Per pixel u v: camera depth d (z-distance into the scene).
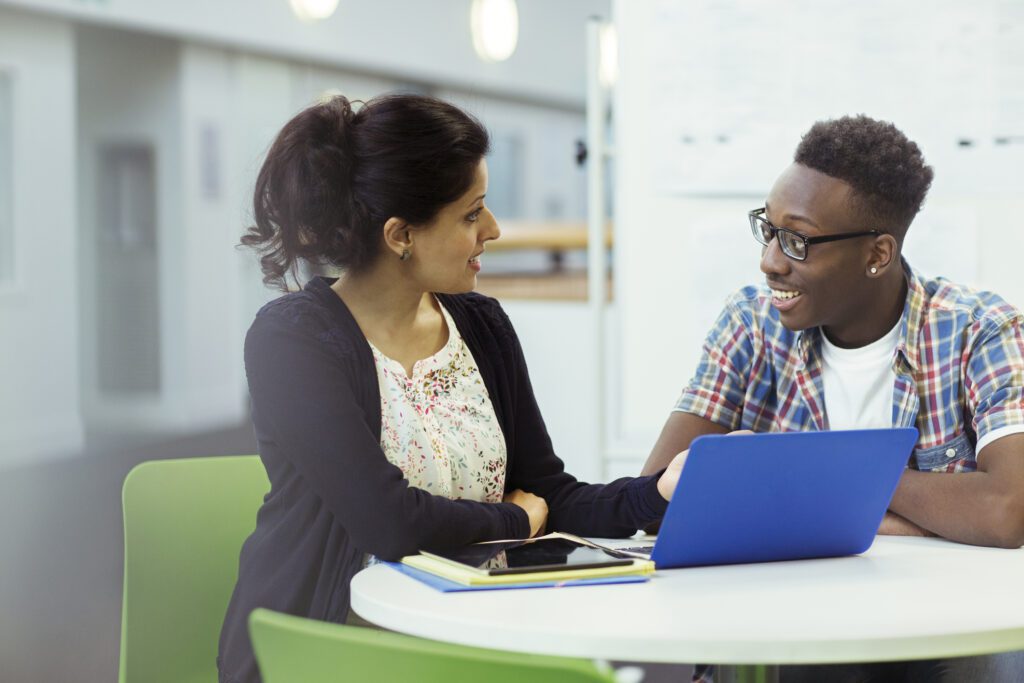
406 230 1.61
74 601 3.74
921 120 2.52
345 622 1.52
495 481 1.71
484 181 1.64
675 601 1.22
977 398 1.71
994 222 2.51
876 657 1.07
